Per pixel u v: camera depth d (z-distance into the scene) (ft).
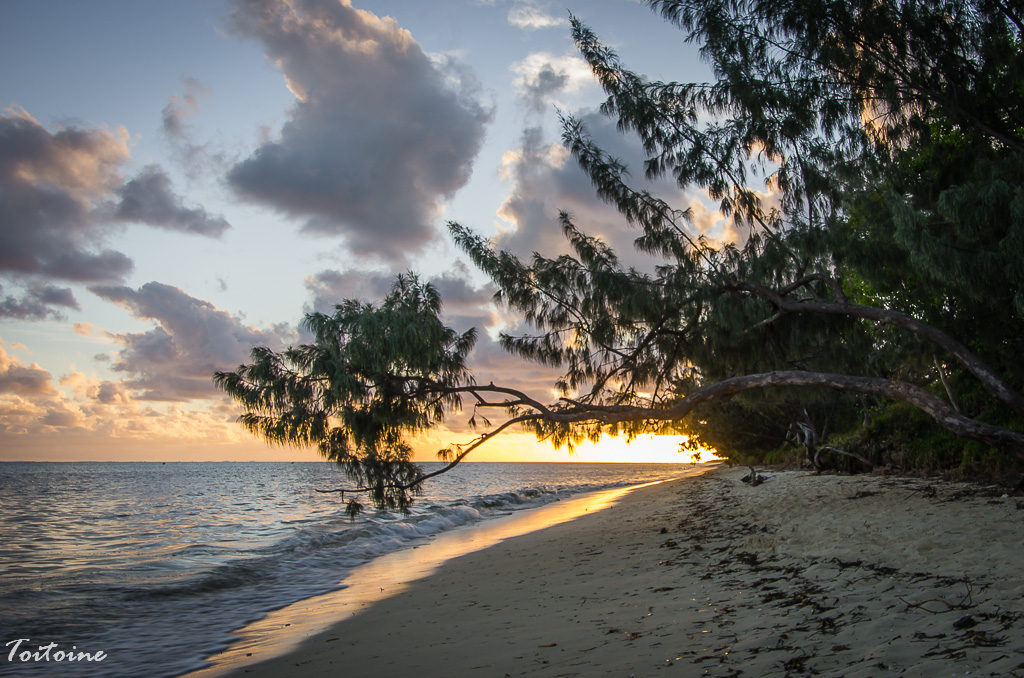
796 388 34.68
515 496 107.96
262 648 21.25
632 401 35.94
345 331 27.71
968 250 27.14
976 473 40.42
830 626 14.24
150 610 28.89
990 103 29.63
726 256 33.73
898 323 29.55
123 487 174.19
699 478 112.47
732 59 32.53
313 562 41.75
